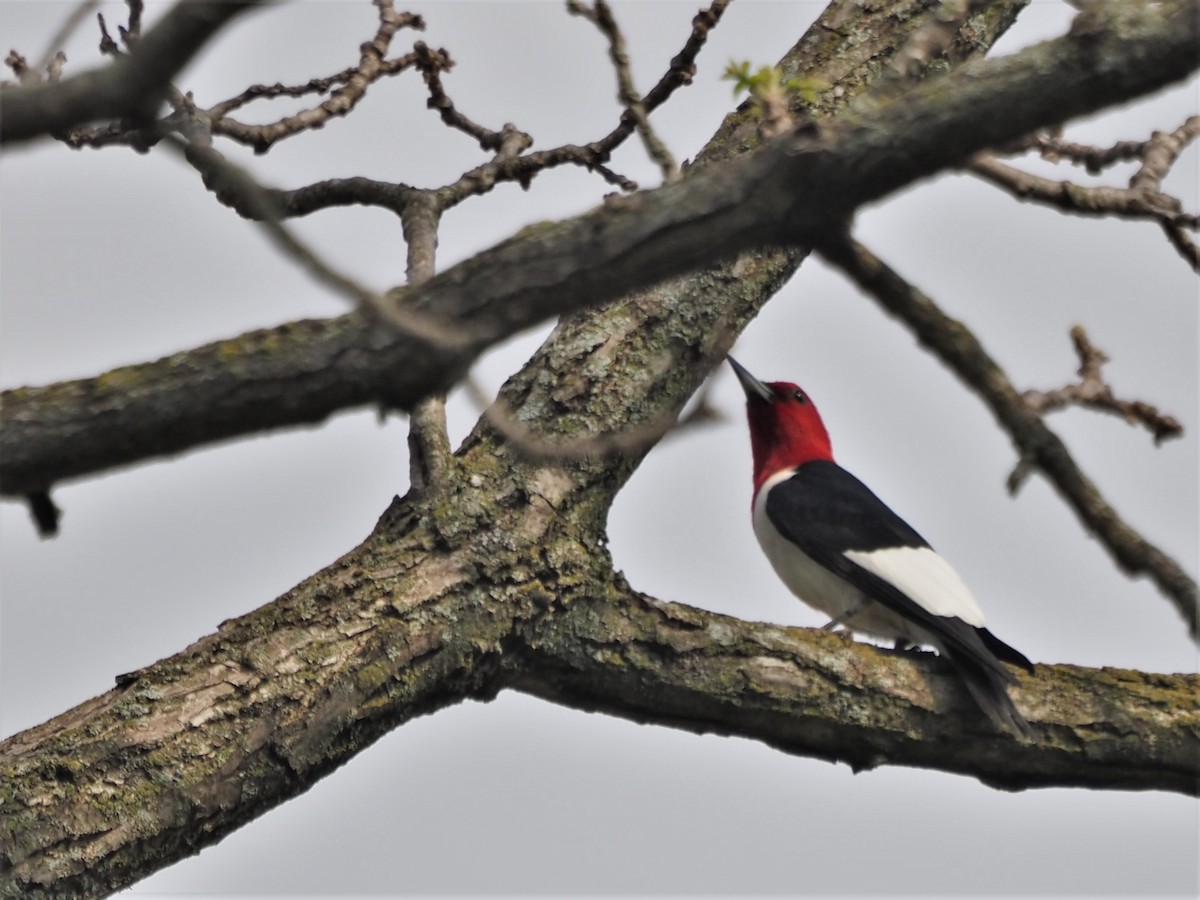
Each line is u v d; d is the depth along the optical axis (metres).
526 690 10.99
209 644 9.98
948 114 5.38
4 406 5.33
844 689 11.10
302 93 11.42
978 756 11.41
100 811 9.17
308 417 5.41
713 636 10.96
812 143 5.36
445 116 11.93
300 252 5.06
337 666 10.10
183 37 4.41
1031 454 7.57
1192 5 5.46
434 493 10.89
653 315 12.23
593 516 11.27
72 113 4.54
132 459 5.41
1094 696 11.46
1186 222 8.85
